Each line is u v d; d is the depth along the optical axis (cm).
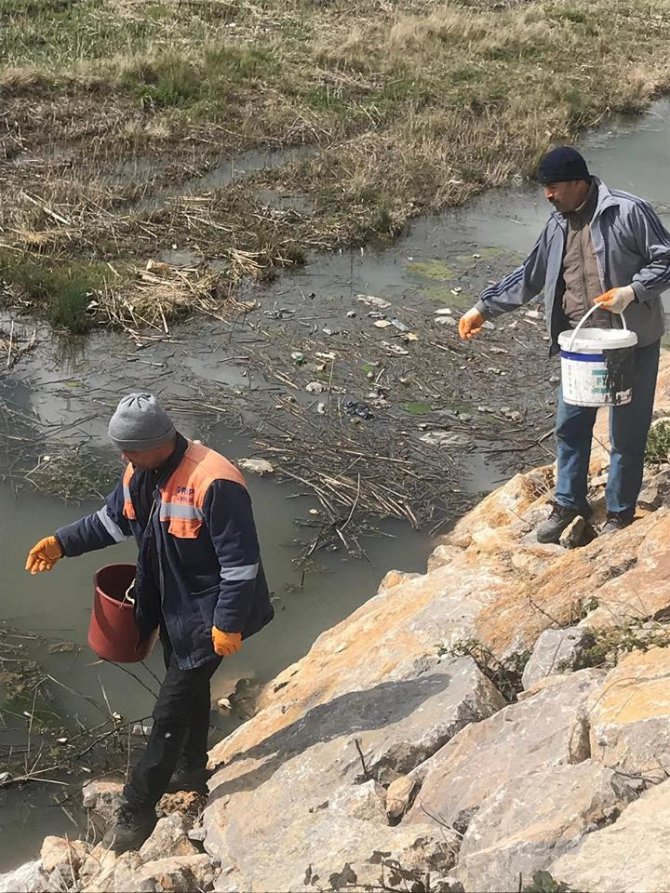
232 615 372
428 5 2364
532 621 461
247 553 372
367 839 331
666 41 2406
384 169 1417
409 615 504
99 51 1764
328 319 1003
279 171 1391
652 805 299
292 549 665
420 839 327
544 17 2406
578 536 559
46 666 548
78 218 1172
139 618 398
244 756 426
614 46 2289
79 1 2000
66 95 1568
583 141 1709
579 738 353
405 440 801
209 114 1575
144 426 364
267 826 369
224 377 879
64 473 725
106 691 534
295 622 600
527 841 299
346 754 392
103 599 395
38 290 995
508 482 698
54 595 606
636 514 572
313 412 831
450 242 1238
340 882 303
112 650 402
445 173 1422
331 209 1280
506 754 364
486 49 2092
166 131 1485
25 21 1844
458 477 757
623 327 489
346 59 1883
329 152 1480
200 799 418
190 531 373
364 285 1094
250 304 1020
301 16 2136
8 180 1267
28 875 380
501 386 895
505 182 1459
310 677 491
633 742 332
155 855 377
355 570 651
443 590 512
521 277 519
